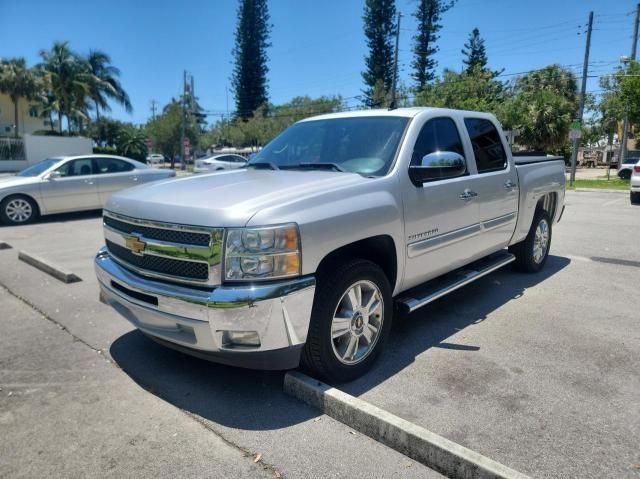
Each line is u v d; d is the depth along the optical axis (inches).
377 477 101.9
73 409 128.7
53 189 447.5
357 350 142.8
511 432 115.9
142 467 106.1
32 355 160.6
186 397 134.1
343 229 130.1
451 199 170.9
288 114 2415.1
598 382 139.6
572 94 1792.6
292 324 120.0
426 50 1713.8
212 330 117.5
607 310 199.3
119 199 147.6
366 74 1836.9
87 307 205.9
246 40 2226.9
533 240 244.7
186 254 122.0
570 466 104.0
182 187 144.9
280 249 117.6
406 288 162.4
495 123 213.9
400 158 155.7
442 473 102.7
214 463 107.0
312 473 103.3
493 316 192.7
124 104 2023.9
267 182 142.8
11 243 349.7
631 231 381.4
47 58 1802.4
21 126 2039.9
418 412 124.6
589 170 2074.3
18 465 107.2
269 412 126.3
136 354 160.9
